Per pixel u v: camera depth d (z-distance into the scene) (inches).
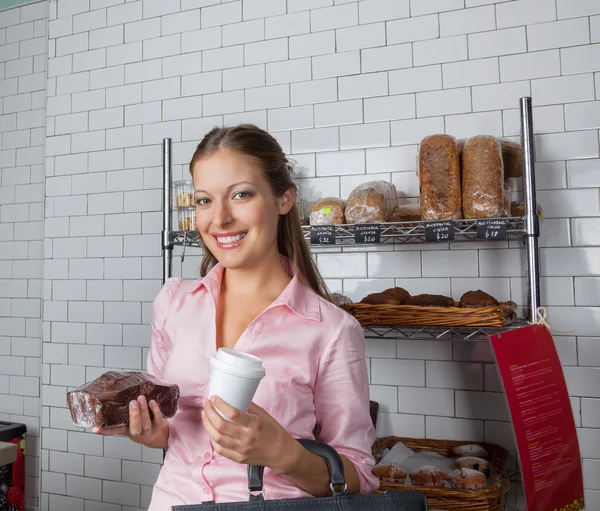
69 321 115.3
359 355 44.9
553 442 66.0
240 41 104.8
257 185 42.0
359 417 43.8
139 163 111.4
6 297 123.7
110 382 39.2
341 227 81.8
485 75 89.7
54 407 115.3
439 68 92.2
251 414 33.8
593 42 84.5
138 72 112.7
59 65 120.0
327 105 98.4
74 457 112.5
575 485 67.4
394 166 94.0
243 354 34.6
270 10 102.8
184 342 45.9
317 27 99.6
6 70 126.6
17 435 115.2
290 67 101.0
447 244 90.5
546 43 86.8
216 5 107.0
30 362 120.4
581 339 83.4
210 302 46.8
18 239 123.5
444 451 86.4
